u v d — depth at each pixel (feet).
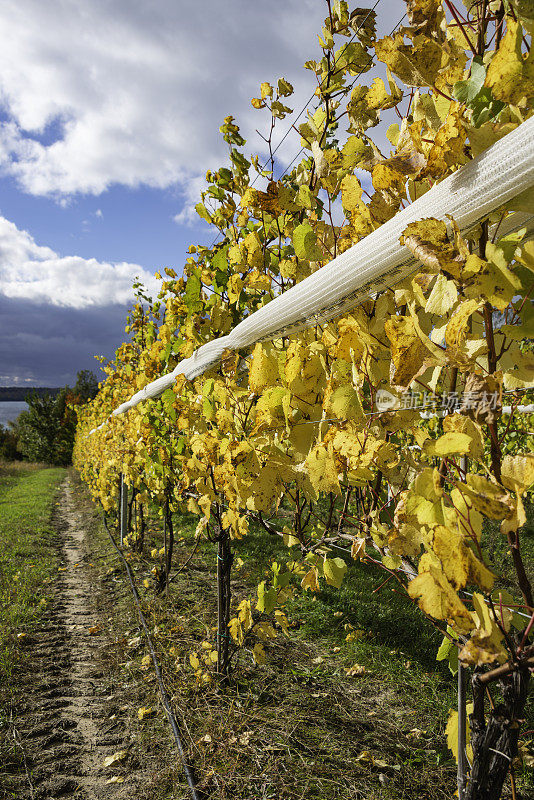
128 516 25.00
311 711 9.26
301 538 5.88
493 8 2.65
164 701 9.49
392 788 7.36
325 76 5.11
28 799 7.33
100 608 15.80
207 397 7.77
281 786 7.37
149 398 13.64
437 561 2.48
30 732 9.02
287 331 4.68
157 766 8.04
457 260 2.30
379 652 11.50
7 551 22.33
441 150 2.48
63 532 29.94
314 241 4.41
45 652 12.45
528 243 2.23
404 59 2.69
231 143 8.31
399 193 3.11
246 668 10.82
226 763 7.88
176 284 11.65
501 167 2.19
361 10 4.65
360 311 3.62
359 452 3.41
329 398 3.82
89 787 7.66
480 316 3.14
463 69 2.71
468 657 2.38
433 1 2.52
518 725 2.84
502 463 2.50
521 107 2.14
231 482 6.05
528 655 2.71
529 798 7.04
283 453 5.02
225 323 8.46
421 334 2.52
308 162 5.82
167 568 15.01
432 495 2.56
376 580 15.84
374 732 8.71
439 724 8.98
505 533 2.44
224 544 10.07
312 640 12.39
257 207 5.97
